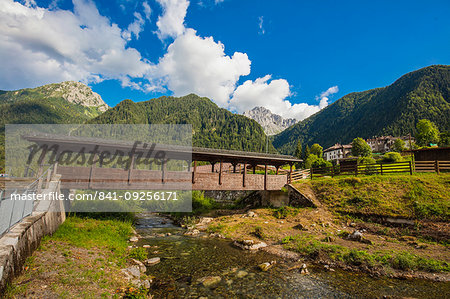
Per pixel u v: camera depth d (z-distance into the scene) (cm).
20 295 576
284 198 2639
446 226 1448
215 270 1079
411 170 2331
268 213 2331
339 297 846
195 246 1462
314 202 2248
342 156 11156
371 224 1716
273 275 1030
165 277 988
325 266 1119
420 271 1034
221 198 3641
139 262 1095
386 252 1216
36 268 741
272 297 846
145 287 859
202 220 2259
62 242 1079
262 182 2614
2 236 668
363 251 1215
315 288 913
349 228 1725
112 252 1136
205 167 4078
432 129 7544
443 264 1073
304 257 1240
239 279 989
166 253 1312
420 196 1831
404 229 1553
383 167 2695
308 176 3353
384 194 2000
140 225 2108
